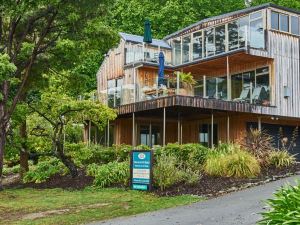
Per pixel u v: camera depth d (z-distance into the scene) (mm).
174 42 29109
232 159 16438
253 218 10289
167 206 12633
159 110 22922
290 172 16672
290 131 26672
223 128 25984
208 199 13383
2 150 16188
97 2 14727
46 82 19359
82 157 20094
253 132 19234
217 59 24922
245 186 14711
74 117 19344
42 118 20250
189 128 27844
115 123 27812
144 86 23797
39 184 19500
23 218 11469
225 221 10180
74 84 19484
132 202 13445
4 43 16953
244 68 25969
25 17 15711
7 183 21234
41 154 19672
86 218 11305
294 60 25234
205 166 17125
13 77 15945
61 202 13836
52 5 14453
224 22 24906
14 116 18062
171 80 22172
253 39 23828
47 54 17500
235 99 23172
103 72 32562
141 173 15594
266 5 24328
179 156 18203
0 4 13883
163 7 39594
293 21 25531
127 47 29969
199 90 22062
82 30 15977
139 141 27500
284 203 6992
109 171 17234
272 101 24188
